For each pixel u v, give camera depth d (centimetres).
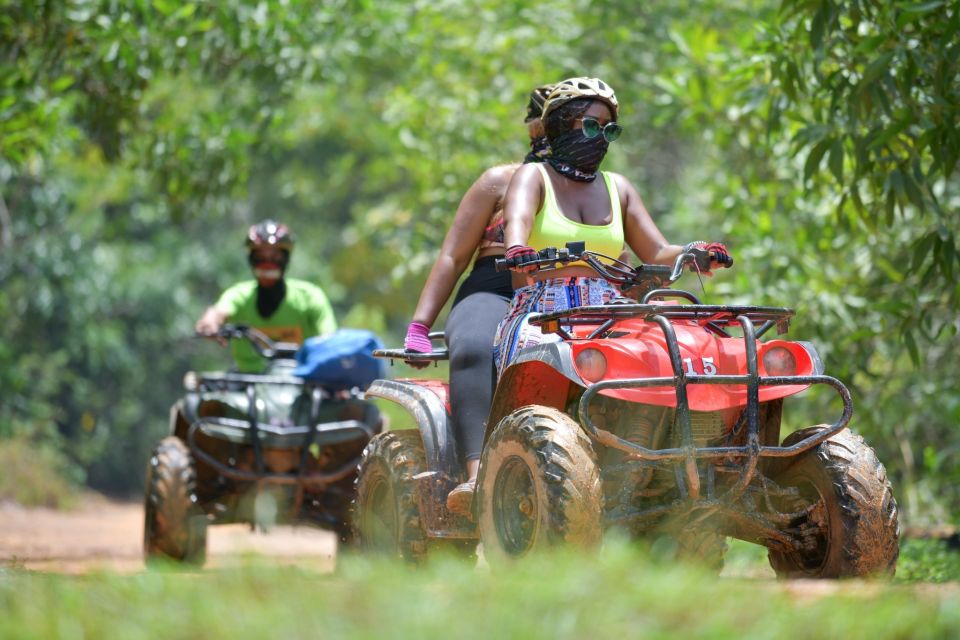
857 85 1675
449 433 1246
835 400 2380
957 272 1894
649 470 1123
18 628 723
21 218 5594
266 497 2077
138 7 2708
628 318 1089
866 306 2352
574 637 690
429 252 3578
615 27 3709
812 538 1131
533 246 1231
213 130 3189
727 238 2870
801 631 715
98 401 6419
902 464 2625
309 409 2095
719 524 1134
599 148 1238
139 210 6372
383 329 5938
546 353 1070
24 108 2766
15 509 4222
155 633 712
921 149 1689
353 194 8012
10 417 5216
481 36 3634
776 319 1138
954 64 1623
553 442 1020
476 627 699
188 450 2017
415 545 1272
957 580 1457
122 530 3544
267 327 2200
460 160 3519
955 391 2388
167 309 6575
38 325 5828
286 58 3009
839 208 1895
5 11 2761
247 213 7656
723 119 2789
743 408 1144
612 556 849
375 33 3350
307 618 725
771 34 2036
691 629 710
